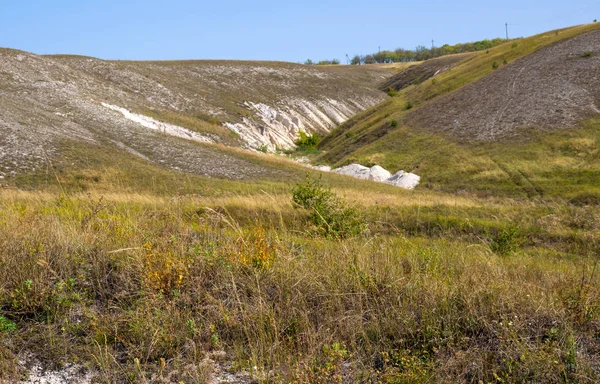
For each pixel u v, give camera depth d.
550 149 46.91
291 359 3.99
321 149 78.50
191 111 69.06
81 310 4.76
